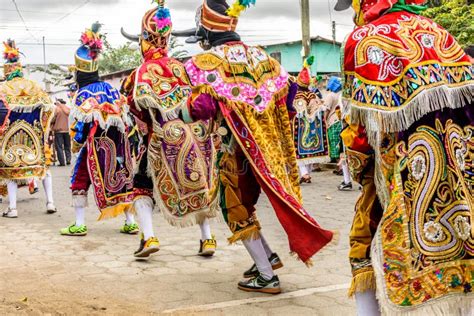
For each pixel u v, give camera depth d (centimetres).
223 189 404
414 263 246
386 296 251
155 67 489
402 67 244
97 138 607
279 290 409
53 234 636
